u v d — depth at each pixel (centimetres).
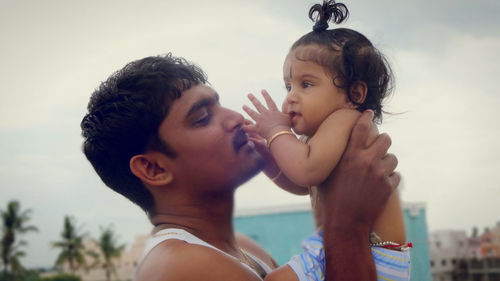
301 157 200
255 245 253
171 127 196
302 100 214
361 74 212
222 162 198
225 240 213
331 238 190
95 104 211
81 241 5934
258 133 220
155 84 196
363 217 190
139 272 186
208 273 172
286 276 192
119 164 207
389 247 198
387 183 193
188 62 216
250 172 203
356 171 192
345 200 191
